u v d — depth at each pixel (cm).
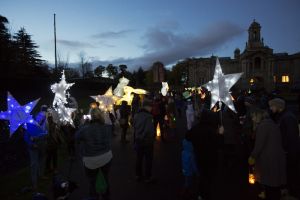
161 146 1259
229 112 970
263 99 954
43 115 874
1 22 3869
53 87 1241
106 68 9662
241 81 8138
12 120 757
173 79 11106
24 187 766
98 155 583
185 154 661
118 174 861
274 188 569
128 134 1658
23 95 2345
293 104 3575
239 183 746
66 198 573
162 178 814
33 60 5856
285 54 9331
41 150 766
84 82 4166
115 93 2284
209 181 590
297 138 608
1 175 882
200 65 9369
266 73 8075
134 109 1705
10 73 3494
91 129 583
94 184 593
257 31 8225
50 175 853
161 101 1357
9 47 3819
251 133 769
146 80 7394
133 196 681
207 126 590
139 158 779
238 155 911
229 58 9300
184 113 2883
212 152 580
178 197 668
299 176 686
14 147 1198
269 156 559
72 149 1034
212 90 732
